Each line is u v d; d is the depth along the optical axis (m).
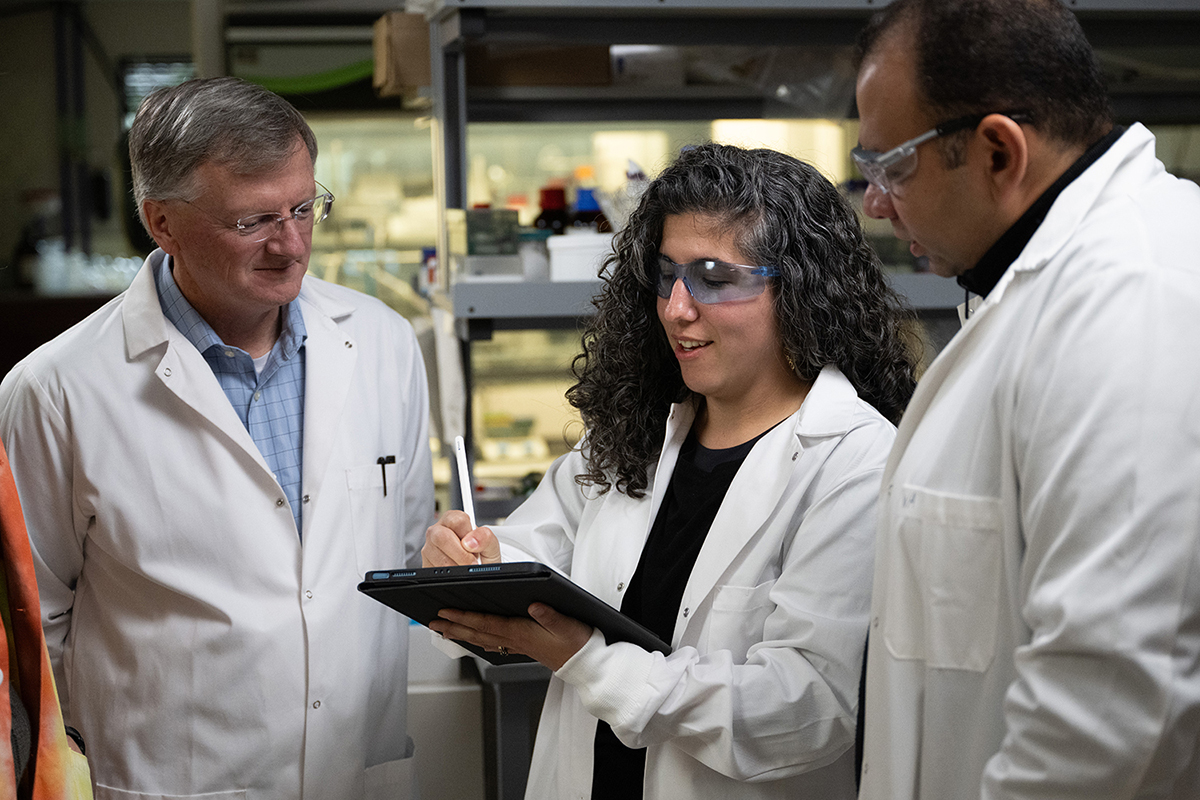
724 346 1.16
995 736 0.87
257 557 1.39
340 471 1.46
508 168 2.97
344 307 1.56
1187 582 0.73
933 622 0.90
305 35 3.54
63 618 1.44
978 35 0.83
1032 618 0.78
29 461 1.38
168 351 1.38
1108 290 0.78
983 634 0.87
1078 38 0.84
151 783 1.38
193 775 1.37
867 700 0.97
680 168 1.19
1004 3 0.83
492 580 0.99
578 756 1.21
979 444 0.88
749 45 2.13
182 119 1.26
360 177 3.59
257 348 1.46
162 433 1.39
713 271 1.14
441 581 1.01
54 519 1.40
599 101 2.51
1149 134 0.89
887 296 1.27
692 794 1.11
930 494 0.90
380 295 3.60
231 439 1.39
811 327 1.16
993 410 0.87
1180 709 0.73
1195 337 0.75
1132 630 0.72
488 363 2.80
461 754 1.95
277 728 1.39
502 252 2.05
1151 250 0.79
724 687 1.04
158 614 1.39
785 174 1.18
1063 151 0.86
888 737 0.93
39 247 3.89
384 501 1.51
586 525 1.33
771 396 1.22
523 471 2.69
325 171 3.57
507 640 1.13
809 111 2.54
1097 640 0.73
